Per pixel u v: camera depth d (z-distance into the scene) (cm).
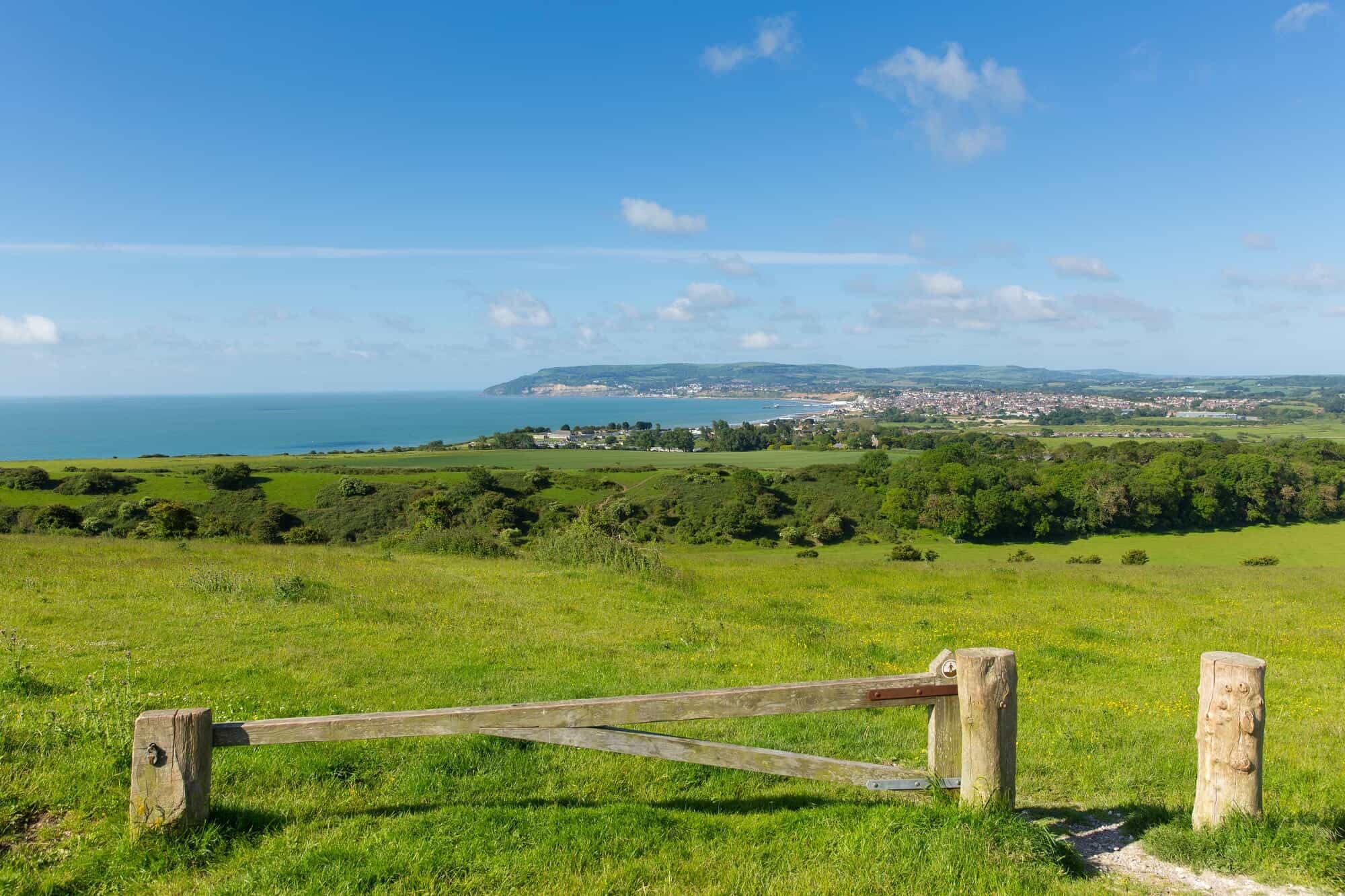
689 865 463
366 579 1698
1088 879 463
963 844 463
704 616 1455
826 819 525
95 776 550
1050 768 688
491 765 621
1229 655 504
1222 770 495
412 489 6369
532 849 475
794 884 443
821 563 2717
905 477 7231
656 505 6831
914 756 689
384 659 1002
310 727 472
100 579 1507
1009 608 1692
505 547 2533
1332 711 943
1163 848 496
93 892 427
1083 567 2922
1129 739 786
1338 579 2417
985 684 488
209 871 445
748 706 495
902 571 2395
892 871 453
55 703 710
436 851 466
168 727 459
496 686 887
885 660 1137
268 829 500
